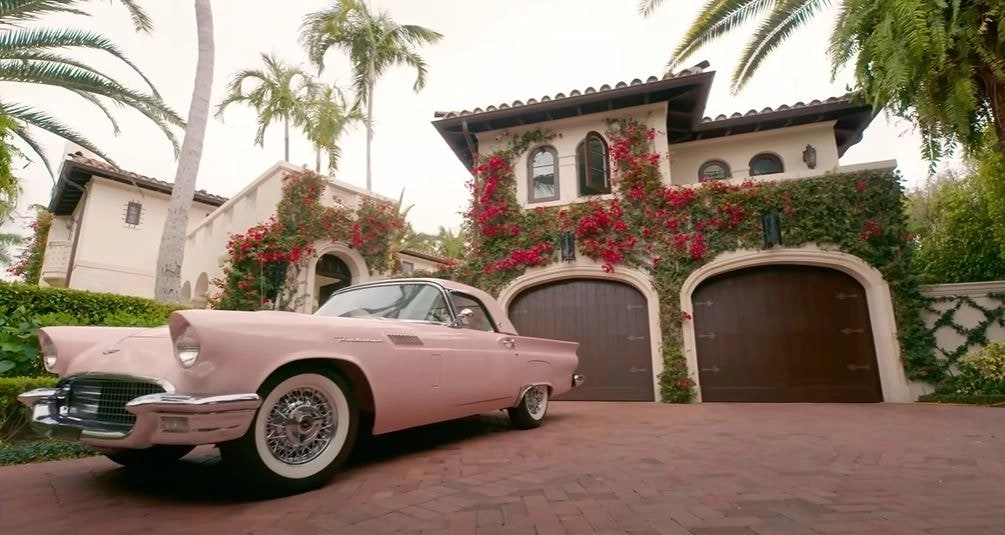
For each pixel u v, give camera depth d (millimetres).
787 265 8703
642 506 2510
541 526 2238
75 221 16953
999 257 10242
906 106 6516
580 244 9570
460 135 11211
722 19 9039
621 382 9039
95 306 6609
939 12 5570
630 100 9766
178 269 8367
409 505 2584
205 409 2332
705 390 8641
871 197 8297
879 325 8000
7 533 2230
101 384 2820
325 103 15711
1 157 5859
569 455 3826
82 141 8609
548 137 10398
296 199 10648
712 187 8984
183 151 8734
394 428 3541
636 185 9461
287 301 10195
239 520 2387
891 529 2162
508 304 9797
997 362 6949
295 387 2920
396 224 12180
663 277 8945
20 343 5266
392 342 3535
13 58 7797
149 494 2869
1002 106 6078
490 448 4156
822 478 3055
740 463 3492
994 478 3020
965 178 11742
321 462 2951
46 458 3877
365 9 16594
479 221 10188
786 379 8383
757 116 10430
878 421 5480
